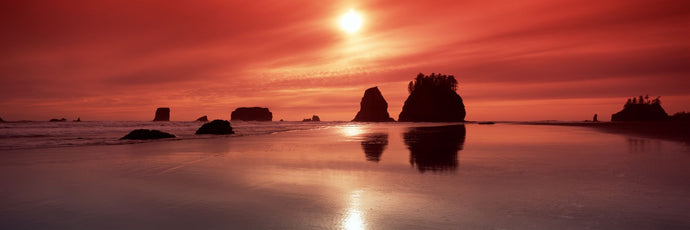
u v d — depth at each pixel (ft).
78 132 119.03
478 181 25.08
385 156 42.42
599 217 15.81
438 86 587.68
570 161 35.73
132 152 48.78
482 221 15.51
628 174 27.20
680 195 19.84
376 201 19.39
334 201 19.53
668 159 36.29
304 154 45.55
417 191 21.85
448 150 49.55
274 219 16.28
